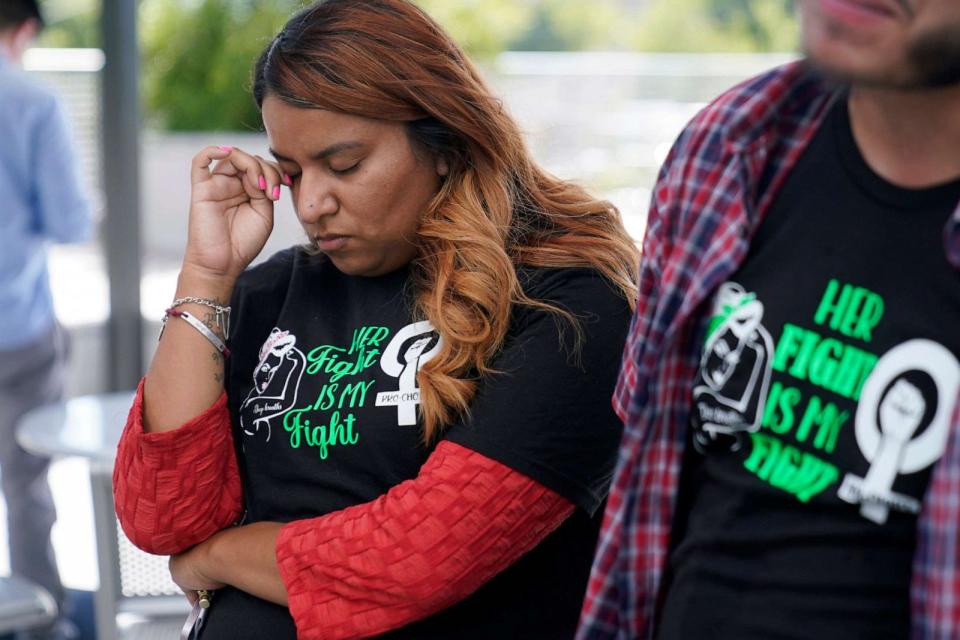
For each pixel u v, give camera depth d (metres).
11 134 4.11
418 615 1.71
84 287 6.27
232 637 1.85
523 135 1.91
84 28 5.73
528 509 1.69
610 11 6.63
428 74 1.75
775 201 1.37
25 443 3.09
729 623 1.32
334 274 1.93
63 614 4.36
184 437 1.83
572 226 1.87
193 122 6.61
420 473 1.72
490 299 1.74
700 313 1.40
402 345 1.79
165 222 6.72
